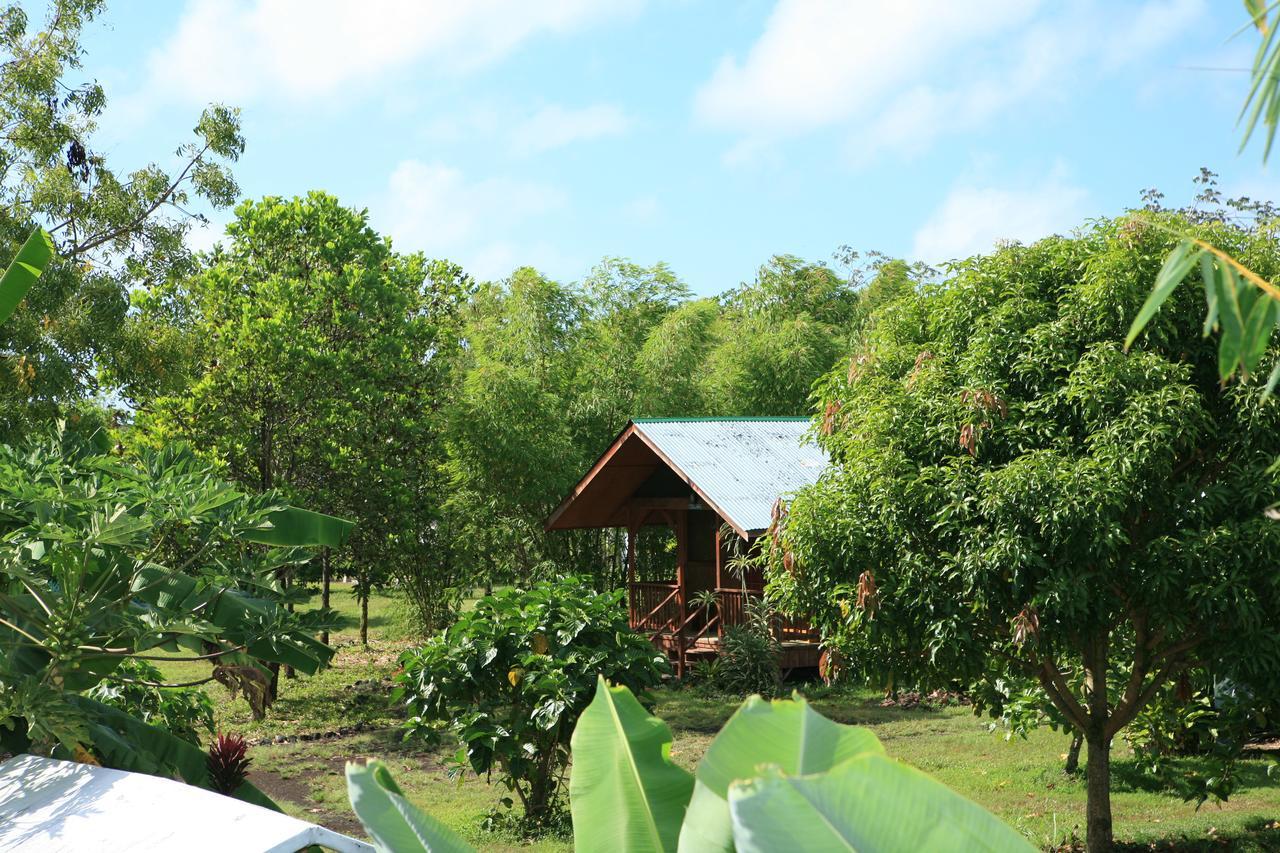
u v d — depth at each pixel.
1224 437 8.07
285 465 20.41
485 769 10.48
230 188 16.83
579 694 10.23
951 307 9.08
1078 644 8.53
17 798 5.91
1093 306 8.15
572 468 23.27
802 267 30.08
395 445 21.02
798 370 26.23
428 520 21.58
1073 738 12.05
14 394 14.34
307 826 4.93
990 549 7.78
